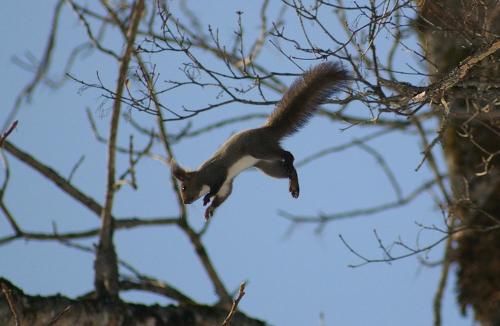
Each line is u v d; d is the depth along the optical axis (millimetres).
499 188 14625
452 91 10680
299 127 12273
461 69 10078
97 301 11719
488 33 10680
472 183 14742
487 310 14602
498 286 14586
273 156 12180
